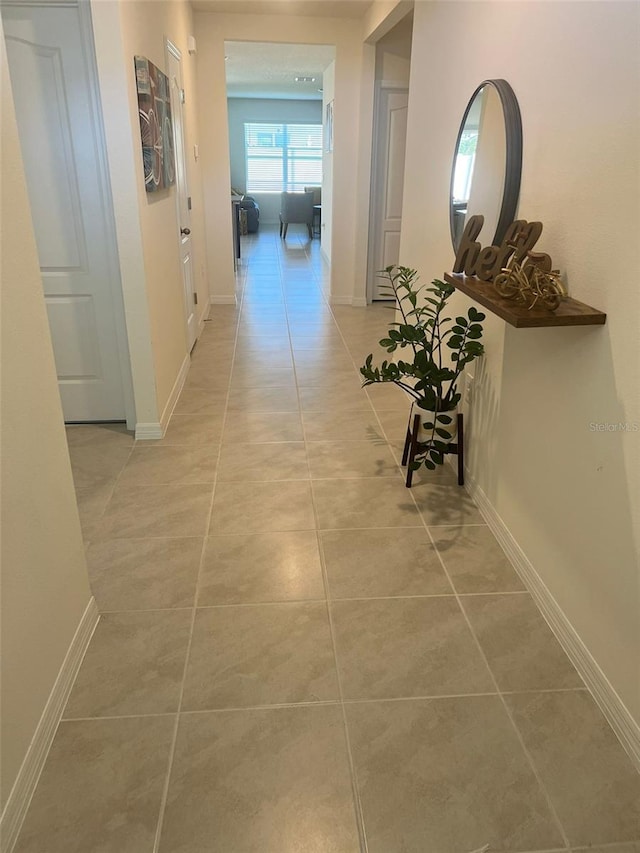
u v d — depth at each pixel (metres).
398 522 2.45
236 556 2.22
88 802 1.36
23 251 1.38
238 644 1.82
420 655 1.78
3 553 1.28
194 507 2.54
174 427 3.31
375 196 5.84
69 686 1.64
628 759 1.47
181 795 1.38
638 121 1.38
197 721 1.56
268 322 5.48
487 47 2.30
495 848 1.28
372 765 1.46
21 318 1.37
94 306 3.09
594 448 1.61
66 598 1.65
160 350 3.25
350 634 1.86
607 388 1.54
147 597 2.01
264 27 5.21
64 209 2.89
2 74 1.27
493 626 1.90
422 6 3.23
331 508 2.54
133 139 2.69
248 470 2.85
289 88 9.80
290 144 11.90
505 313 1.62
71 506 1.69
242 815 1.34
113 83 2.58
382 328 5.33
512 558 2.19
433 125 3.09
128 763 1.45
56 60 2.65
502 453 2.27
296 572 2.14
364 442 3.17
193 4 4.86
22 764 1.35
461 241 2.42
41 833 1.30
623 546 1.49
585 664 1.69
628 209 1.43
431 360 2.59
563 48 1.72
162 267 3.35
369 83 5.38
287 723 1.56
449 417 2.65
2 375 1.28
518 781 1.42
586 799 1.38
